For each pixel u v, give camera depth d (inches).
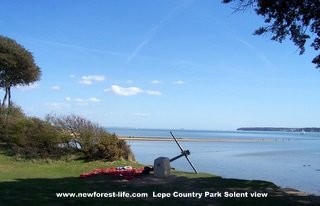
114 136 1074.7
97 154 1031.6
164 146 2605.8
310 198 537.0
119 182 663.8
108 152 1022.4
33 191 554.6
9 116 1146.7
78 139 1048.8
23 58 1502.2
